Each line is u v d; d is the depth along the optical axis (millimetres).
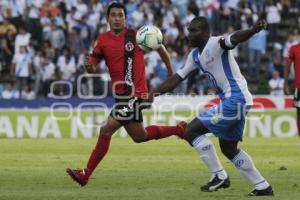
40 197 28750
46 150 51812
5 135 64875
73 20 86438
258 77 84312
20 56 79562
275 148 53656
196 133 29031
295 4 94812
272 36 89625
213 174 29891
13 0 87562
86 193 29891
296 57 46969
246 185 32094
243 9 88250
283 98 65812
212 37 28016
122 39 32125
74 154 48875
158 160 44594
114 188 31516
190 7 86812
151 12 87438
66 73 79875
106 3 89312
